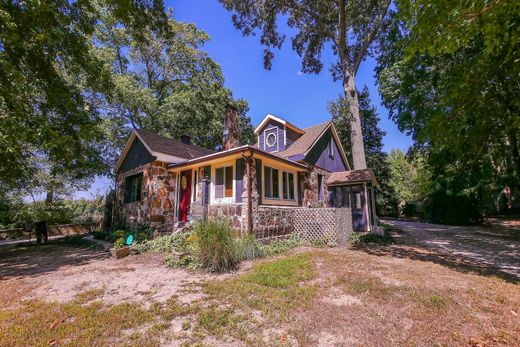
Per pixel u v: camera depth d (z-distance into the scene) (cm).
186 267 553
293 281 438
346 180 1284
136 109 1712
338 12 1625
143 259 658
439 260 625
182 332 280
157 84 2123
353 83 1522
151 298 382
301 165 1070
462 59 886
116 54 1767
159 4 855
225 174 906
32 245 1077
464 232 1251
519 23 354
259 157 849
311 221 911
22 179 1070
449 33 346
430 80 1101
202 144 2089
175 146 1189
